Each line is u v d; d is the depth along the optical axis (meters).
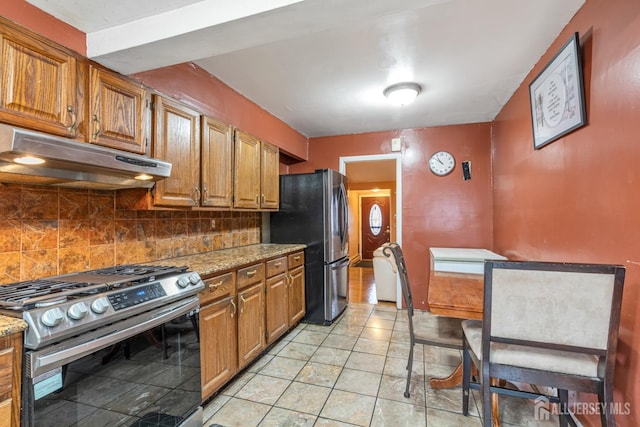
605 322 1.19
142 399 1.41
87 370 1.19
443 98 2.93
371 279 5.93
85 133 1.49
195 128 2.14
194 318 1.74
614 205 1.39
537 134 2.21
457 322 2.16
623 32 1.31
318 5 1.26
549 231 2.05
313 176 3.39
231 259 2.27
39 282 1.41
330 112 3.31
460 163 3.75
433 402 1.95
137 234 2.07
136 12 1.45
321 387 2.12
